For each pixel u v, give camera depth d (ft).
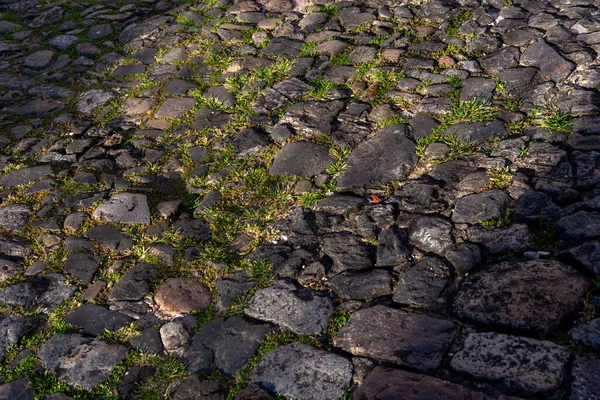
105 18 22.70
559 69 14.46
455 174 12.39
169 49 19.95
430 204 11.85
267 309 10.58
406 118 14.38
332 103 15.51
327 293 10.67
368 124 14.55
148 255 12.35
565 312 8.93
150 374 9.93
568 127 12.61
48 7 24.14
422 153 13.23
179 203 13.57
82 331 10.92
